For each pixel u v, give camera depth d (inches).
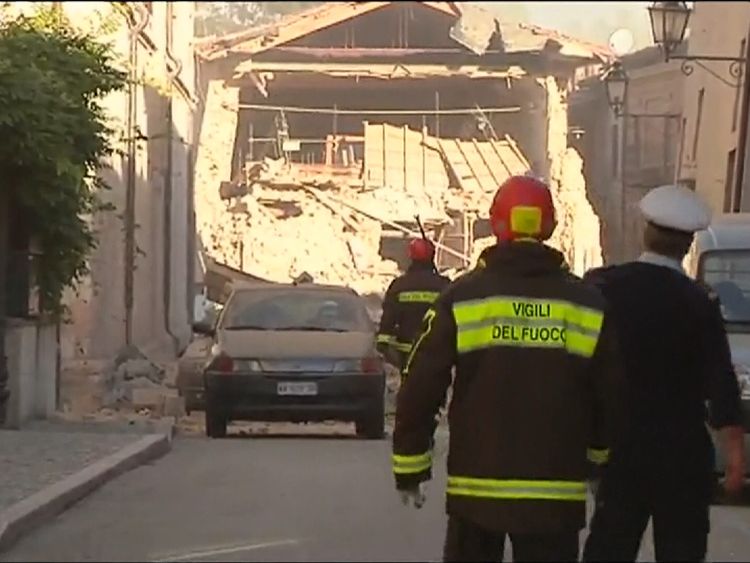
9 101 960.3
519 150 1892.2
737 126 1657.2
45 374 1096.2
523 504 371.2
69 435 924.0
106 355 1530.5
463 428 376.8
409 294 884.0
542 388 373.4
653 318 413.7
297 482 767.1
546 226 383.2
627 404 380.8
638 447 410.6
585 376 377.1
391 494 722.2
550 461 372.5
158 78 1720.0
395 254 1851.6
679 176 2062.0
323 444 976.9
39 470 753.6
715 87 1876.2
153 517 651.5
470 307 375.9
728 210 1738.4
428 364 376.2
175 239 2021.4
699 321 414.9
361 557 553.3
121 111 1498.5
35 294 1082.7
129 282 1599.4
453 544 384.5
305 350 1024.9
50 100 975.0
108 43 1195.9
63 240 1058.1
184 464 848.9
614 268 423.2
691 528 414.3
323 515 655.8
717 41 1859.0
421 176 1871.3
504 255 379.9
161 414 1268.5
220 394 1013.8
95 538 598.2
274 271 1883.6
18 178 1007.6
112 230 1546.5
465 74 1913.1
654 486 411.2
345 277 1841.8
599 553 413.7
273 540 590.9
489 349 374.9
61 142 991.0
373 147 1900.8
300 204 1903.3
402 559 549.3
